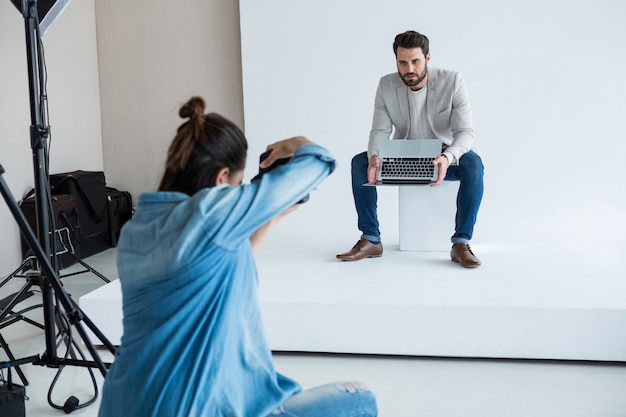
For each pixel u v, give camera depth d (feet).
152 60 19.61
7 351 9.09
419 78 11.42
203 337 4.21
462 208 11.43
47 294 7.99
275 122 17.87
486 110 17.13
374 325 9.49
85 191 17.20
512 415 7.82
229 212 4.11
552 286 10.03
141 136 19.92
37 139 7.97
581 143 16.92
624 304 9.05
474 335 9.27
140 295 4.27
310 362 9.60
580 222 17.01
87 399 8.69
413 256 12.20
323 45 17.44
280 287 10.38
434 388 8.62
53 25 17.94
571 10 16.55
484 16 16.85
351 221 17.69
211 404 4.33
